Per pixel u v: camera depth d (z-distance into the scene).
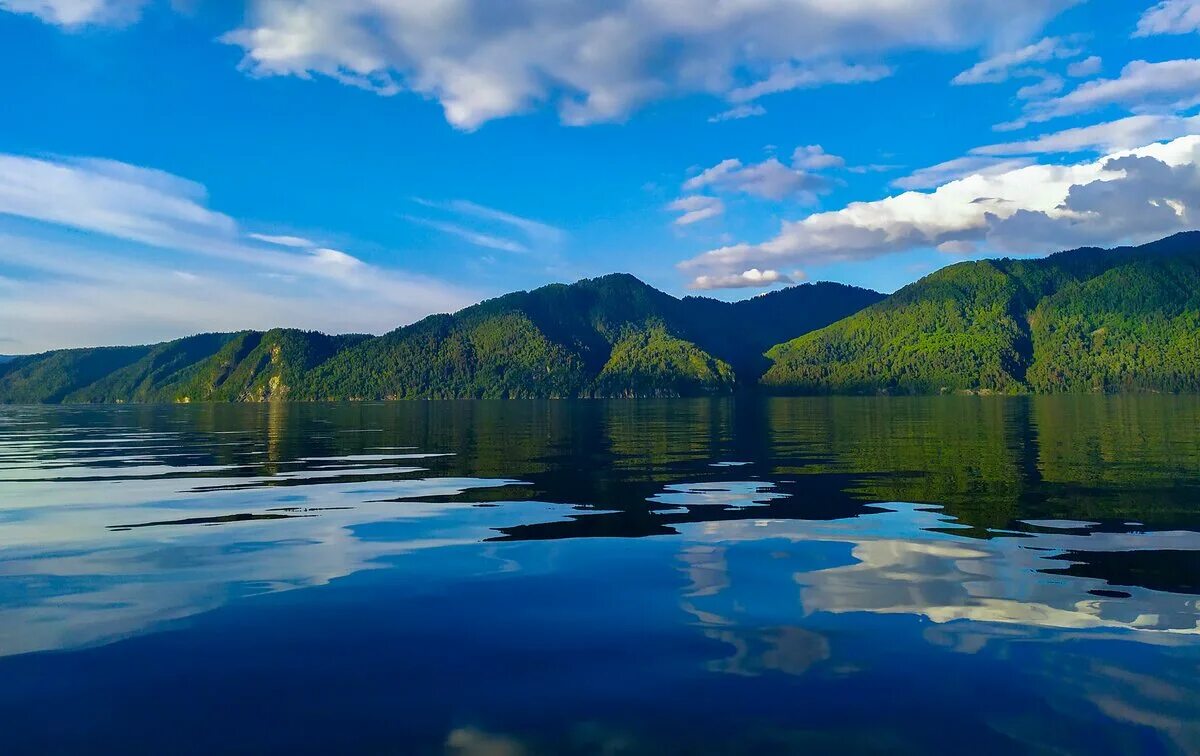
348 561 12.38
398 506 18.41
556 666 7.73
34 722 6.43
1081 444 35.97
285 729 6.32
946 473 24.44
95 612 9.58
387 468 28.33
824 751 5.95
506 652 8.14
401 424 75.56
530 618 9.32
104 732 6.25
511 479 24.16
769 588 10.63
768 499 19.09
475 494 20.56
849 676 7.43
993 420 67.94
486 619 9.29
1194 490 19.75
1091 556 12.39
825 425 61.81
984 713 6.61
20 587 10.79
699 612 9.56
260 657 7.98
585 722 6.46
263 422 84.56
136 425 76.25
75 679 7.37
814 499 18.98
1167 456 29.28
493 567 11.95
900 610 9.56
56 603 9.98
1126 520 15.57
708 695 7.01
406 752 5.93
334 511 17.64
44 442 46.66
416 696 6.99
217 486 22.72
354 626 9.02
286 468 28.50
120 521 16.33
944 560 12.20
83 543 13.94
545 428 62.28
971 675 7.44
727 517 16.44
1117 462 27.06
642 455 33.12
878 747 6.02
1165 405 113.00
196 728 6.32
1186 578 10.95
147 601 10.07
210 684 7.26
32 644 8.37
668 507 17.94
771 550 13.05
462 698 6.95
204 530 15.23
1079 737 6.17
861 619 9.21
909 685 7.22
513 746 6.03
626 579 11.16
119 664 7.77
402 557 12.66
